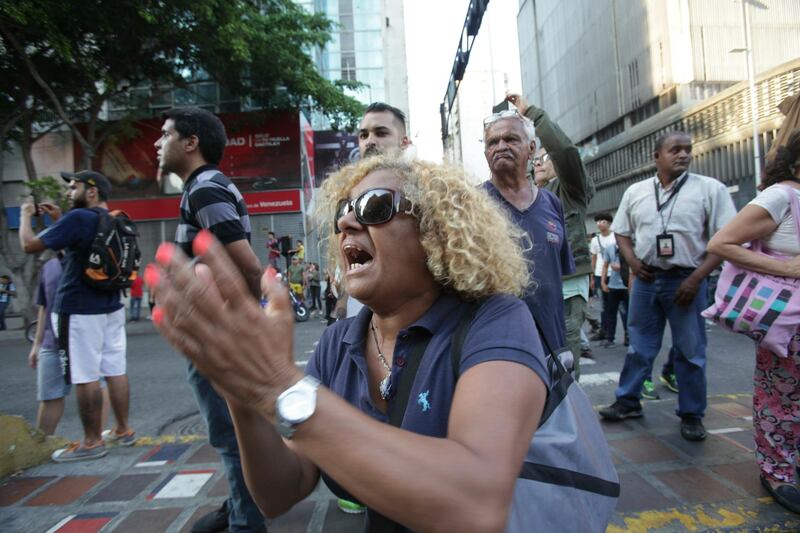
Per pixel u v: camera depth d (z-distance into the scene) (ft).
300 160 61.46
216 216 7.13
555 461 3.63
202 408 7.21
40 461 11.19
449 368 3.46
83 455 11.31
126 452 11.84
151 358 26.12
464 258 3.60
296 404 2.39
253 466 3.50
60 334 11.23
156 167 60.39
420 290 3.89
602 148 104.99
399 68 110.83
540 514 3.44
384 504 2.39
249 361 2.38
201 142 7.73
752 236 8.07
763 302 7.89
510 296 3.71
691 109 72.84
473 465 2.51
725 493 8.43
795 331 7.82
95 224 11.25
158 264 2.34
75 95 47.80
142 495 9.46
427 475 2.39
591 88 111.24
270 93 57.26
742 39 80.48
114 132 56.29
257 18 50.55
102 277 11.27
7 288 48.75
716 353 20.42
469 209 3.77
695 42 80.38
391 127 10.23
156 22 42.04
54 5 37.73
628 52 95.20
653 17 86.74
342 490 3.93
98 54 45.68
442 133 41.14
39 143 60.39
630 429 11.55
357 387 4.11
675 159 11.07
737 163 63.10
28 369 25.29
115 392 12.33
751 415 12.26
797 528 7.47
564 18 124.57
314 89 55.57
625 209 12.19
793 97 9.30
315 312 49.06
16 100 45.80
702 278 10.36
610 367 19.20
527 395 2.97
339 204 4.27
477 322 3.47
